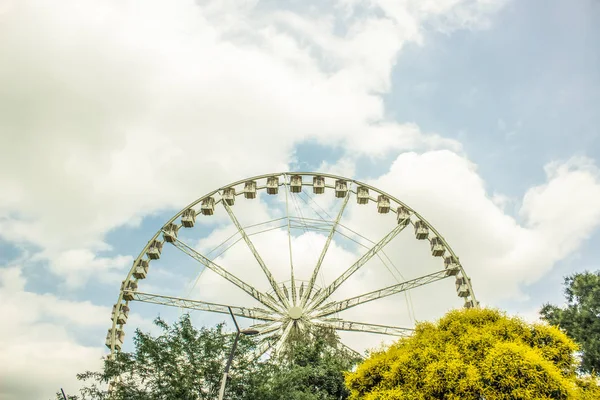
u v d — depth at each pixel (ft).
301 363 135.23
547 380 80.89
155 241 165.48
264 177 176.86
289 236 162.40
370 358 105.40
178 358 96.22
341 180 175.94
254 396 95.20
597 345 119.75
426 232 168.76
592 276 135.85
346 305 154.51
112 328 154.81
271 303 156.25
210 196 172.65
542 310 140.05
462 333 97.71
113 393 94.02
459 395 86.12
